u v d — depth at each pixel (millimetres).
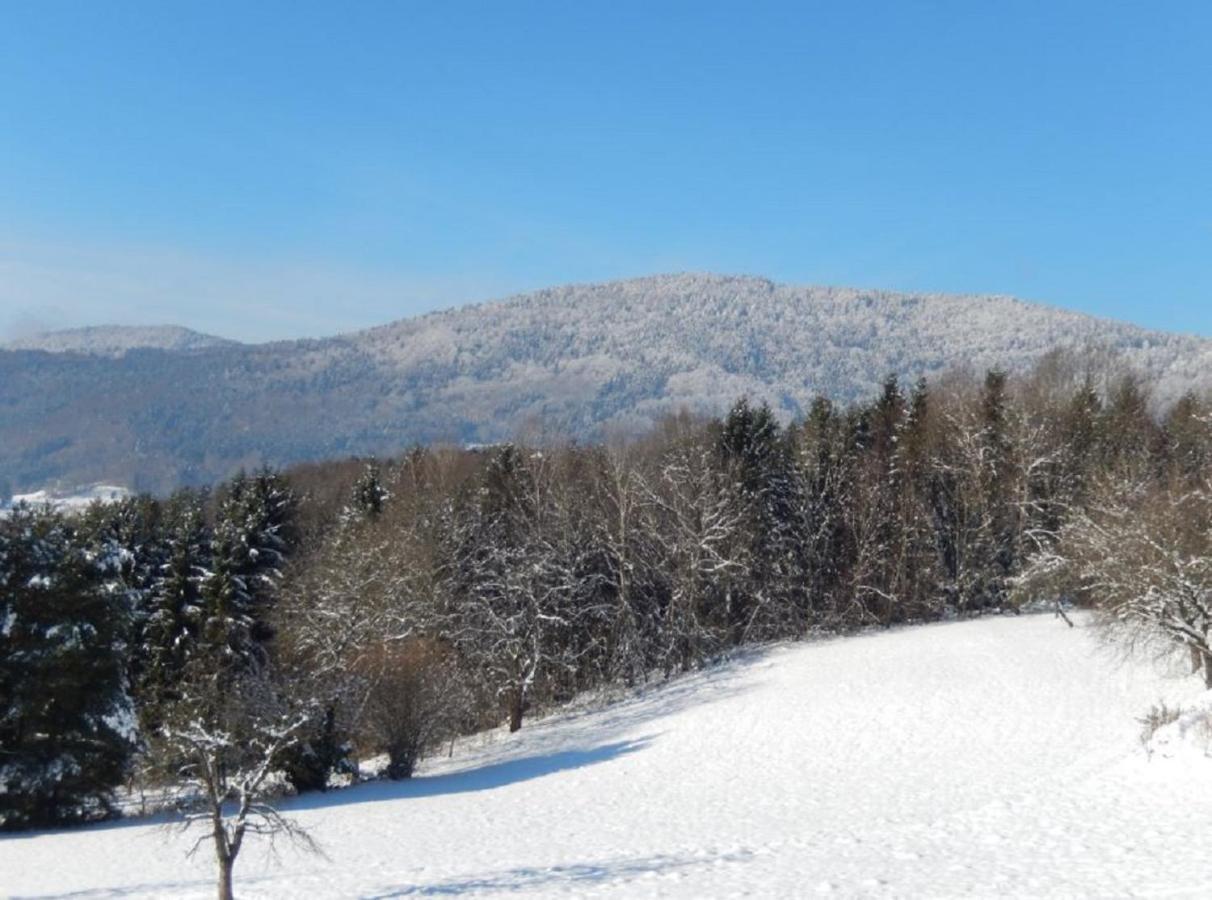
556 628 57375
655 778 37594
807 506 65375
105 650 39594
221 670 42531
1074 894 15406
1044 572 54812
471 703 51375
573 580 56219
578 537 58312
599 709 54219
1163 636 42875
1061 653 49594
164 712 39500
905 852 20172
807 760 38156
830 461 67188
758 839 24562
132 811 41312
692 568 57344
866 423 74688
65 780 37594
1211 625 38750
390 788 40500
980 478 64688
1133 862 17344
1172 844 18625
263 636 52219
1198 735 25906
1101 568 44094
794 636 62594
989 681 45969
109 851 30672
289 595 51969
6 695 37562
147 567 58281
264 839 30250
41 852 31094
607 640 59000
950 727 40281
